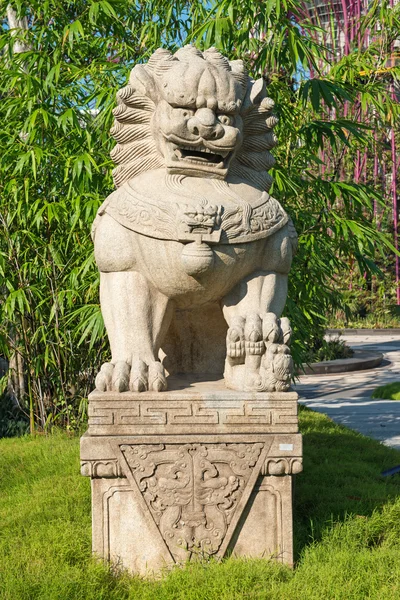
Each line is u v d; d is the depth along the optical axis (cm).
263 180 235
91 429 198
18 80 354
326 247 375
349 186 348
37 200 354
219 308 229
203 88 205
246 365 205
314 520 238
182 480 199
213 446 199
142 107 218
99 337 367
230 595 176
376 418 557
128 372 202
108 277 216
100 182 350
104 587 187
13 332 438
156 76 214
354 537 221
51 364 425
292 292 369
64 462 333
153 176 216
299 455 199
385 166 1356
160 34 387
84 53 399
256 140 229
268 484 202
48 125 351
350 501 260
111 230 211
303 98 332
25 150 358
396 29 388
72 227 336
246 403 199
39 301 409
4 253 393
